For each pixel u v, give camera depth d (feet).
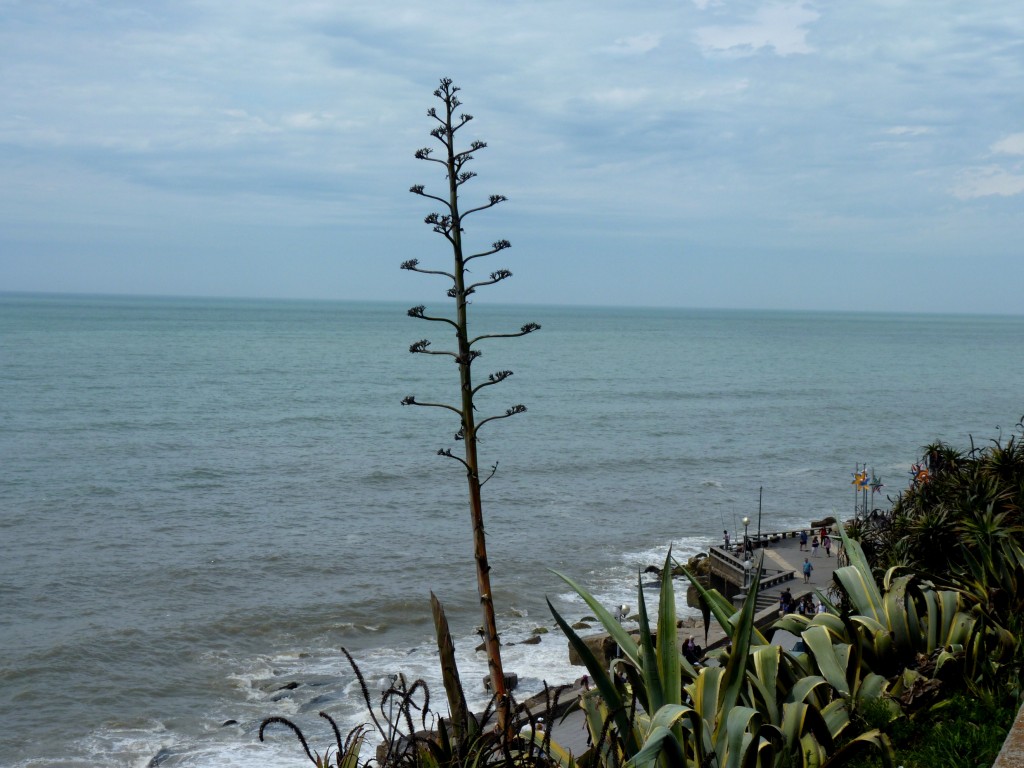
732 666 20.42
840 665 27.50
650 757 16.94
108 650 105.81
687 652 80.02
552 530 167.02
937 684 26.78
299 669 103.71
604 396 380.37
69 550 144.25
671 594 20.66
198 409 312.29
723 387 424.05
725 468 231.30
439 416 312.29
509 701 19.85
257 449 240.32
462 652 109.40
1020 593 35.27
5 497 177.68
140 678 99.30
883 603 29.68
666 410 339.57
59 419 278.46
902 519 61.46
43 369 422.00
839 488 212.23
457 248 23.30
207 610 119.96
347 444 252.01
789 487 211.82
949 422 322.34
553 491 199.11
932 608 29.45
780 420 318.86
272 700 95.14
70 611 117.80
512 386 414.21
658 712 18.17
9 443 236.02
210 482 197.67
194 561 140.36
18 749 83.25
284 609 121.39
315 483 199.82
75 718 89.66
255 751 83.35
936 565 47.52
